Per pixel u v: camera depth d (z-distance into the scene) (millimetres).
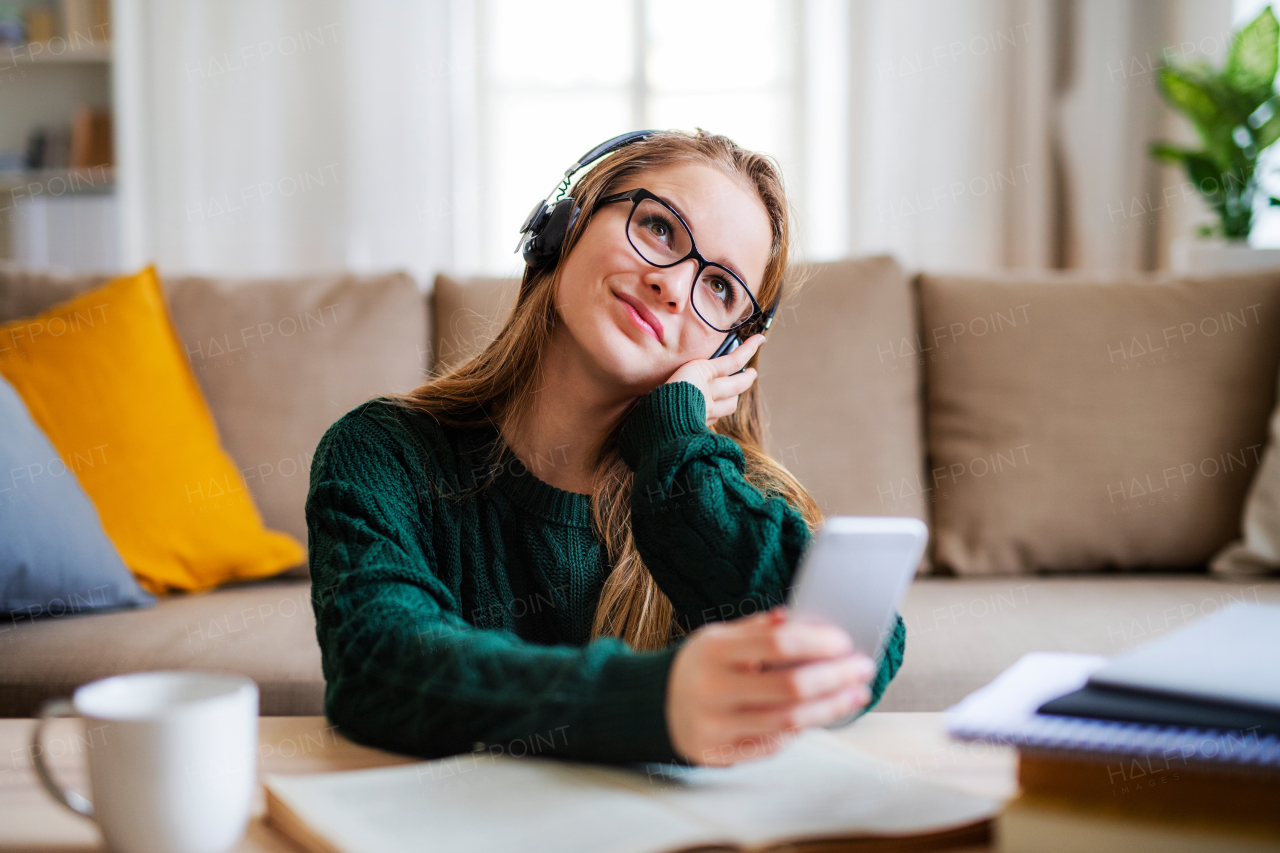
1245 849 411
